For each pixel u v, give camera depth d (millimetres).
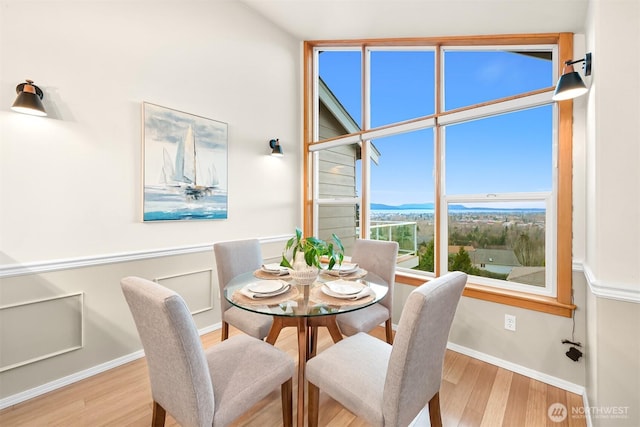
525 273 2188
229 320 2049
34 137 1821
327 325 1840
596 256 1418
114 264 2158
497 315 2174
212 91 2748
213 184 2746
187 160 2551
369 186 3145
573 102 1902
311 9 2826
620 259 1361
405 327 1053
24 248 1797
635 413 1332
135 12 2248
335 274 2018
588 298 1746
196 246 2623
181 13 2521
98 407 1733
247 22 3047
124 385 1947
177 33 2498
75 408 1724
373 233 3121
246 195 3059
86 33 2016
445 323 1222
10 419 1632
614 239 1374
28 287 1809
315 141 3596
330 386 1295
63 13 1921
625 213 1349
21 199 1786
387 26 2676
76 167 1981
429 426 1582
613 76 1363
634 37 1316
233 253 2275
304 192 3643
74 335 1979
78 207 1992
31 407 1727
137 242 2275
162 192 2389
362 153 3152
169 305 987
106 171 2111
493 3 1961
